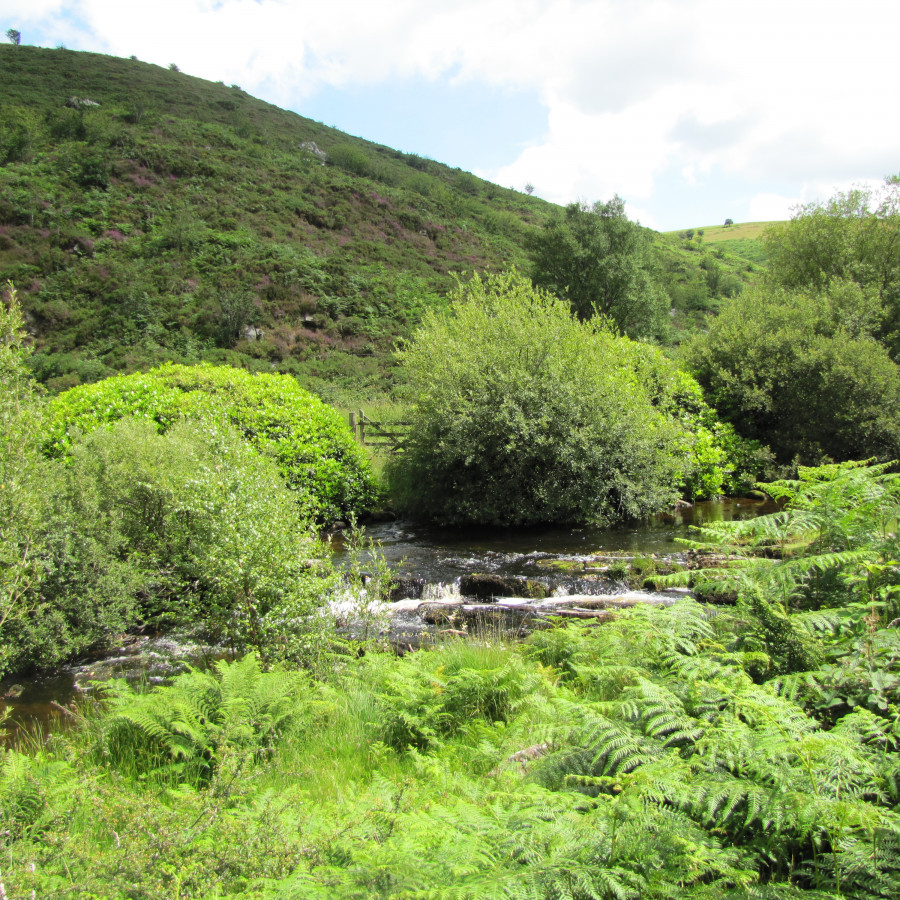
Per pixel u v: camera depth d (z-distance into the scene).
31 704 5.69
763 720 2.68
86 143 42.34
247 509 5.44
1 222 33.41
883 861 2.07
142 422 8.61
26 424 5.82
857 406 13.79
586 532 11.41
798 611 4.16
